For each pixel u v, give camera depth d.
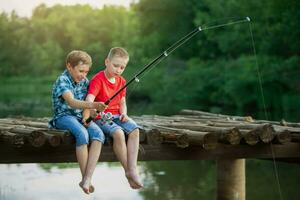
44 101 26.80
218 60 26.44
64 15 35.09
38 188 8.43
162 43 31.03
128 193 8.16
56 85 4.71
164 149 5.22
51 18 35.09
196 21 26.84
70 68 4.70
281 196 8.04
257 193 8.27
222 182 6.32
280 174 9.76
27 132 4.70
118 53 4.73
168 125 5.80
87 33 34.75
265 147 5.59
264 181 9.16
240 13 24.45
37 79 34.19
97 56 33.97
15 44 34.38
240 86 22.83
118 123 4.81
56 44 34.97
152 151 5.17
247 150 5.53
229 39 24.34
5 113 20.97
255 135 5.34
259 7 23.67
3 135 4.80
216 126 5.80
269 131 5.38
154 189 8.52
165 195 8.12
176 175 9.77
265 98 22.17
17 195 7.96
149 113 22.50
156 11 31.23
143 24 32.47
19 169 10.06
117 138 4.67
